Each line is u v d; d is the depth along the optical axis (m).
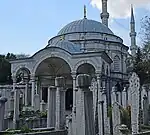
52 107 22.62
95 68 49.38
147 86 45.16
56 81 22.20
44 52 52.12
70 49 54.31
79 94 11.59
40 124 30.17
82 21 71.44
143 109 30.48
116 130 21.25
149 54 45.19
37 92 56.25
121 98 37.50
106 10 82.25
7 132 19.45
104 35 68.44
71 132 17.14
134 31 89.94
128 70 71.12
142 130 22.86
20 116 32.69
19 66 53.38
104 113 23.31
